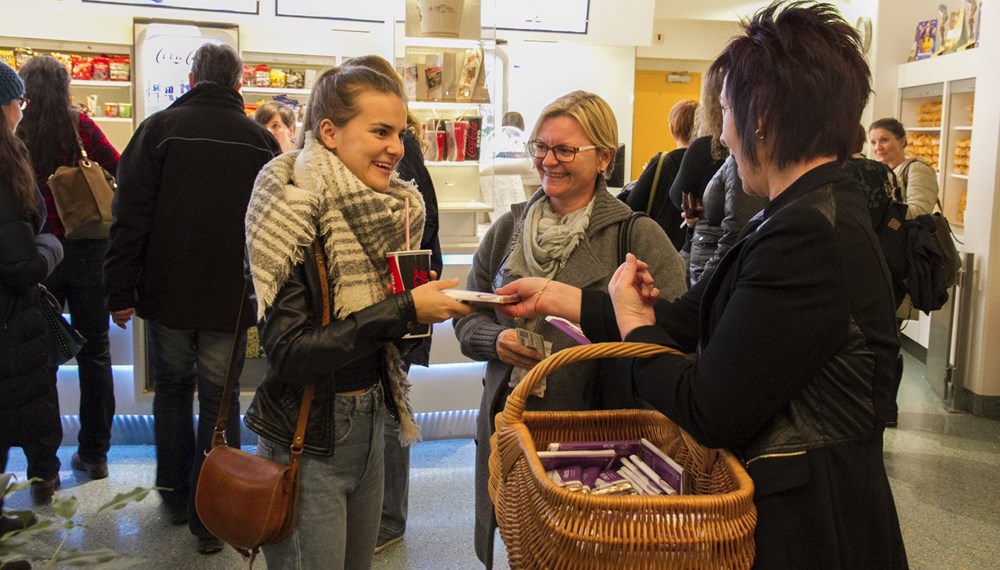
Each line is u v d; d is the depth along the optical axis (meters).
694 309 1.59
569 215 2.17
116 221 3.10
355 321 1.65
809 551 1.26
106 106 6.72
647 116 10.87
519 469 1.38
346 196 1.71
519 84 8.86
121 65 6.63
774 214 1.29
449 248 4.07
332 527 1.81
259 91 6.43
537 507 1.28
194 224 3.09
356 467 1.85
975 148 5.21
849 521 1.29
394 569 3.13
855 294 1.26
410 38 3.92
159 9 5.88
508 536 1.37
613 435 1.68
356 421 1.83
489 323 2.23
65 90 3.75
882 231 4.15
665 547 1.19
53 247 3.25
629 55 9.05
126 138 6.78
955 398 5.26
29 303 3.03
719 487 1.39
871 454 1.31
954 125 6.43
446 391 4.45
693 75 10.86
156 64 5.70
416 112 4.05
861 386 1.28
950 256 4.23
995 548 3.43
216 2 5.91
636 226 2.14
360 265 1.73
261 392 1.79
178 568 3.10
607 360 2.05
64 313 4.09
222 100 3.16
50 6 5.81
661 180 4.48
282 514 1.71
